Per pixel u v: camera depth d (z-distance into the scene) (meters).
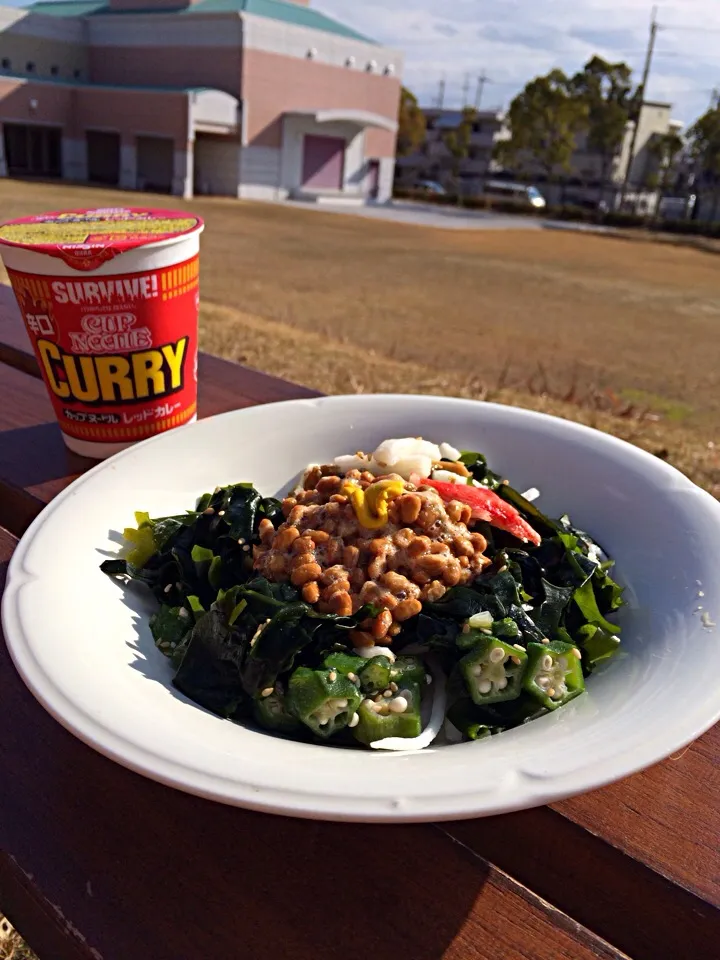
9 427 1.75
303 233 19.69
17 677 1.02
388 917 0.75
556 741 0.79
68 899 0.77
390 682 0.97
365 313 10.08
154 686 0.88
